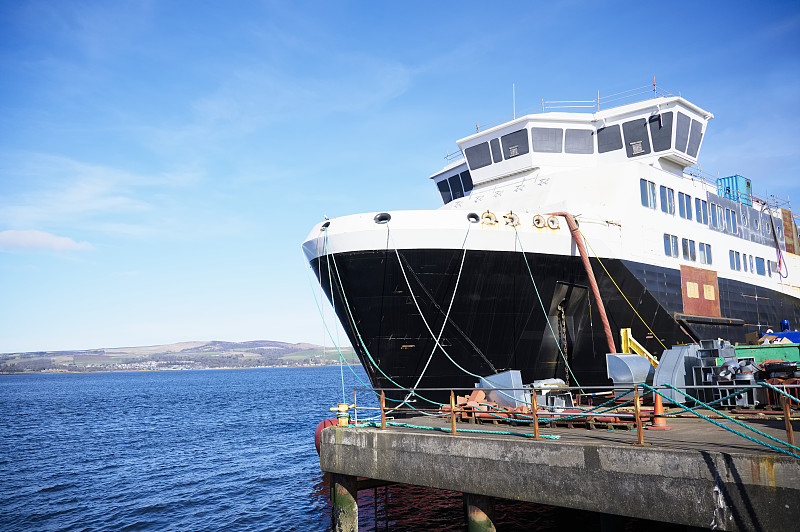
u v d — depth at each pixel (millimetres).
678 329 27250
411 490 22938
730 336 30984
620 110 28656
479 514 12328
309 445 40219
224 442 43094
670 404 18688
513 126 29016
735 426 13867
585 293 24109
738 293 32281
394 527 18969
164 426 55375
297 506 24156
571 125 28859
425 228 21203
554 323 23906
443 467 12859
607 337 22672
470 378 23422
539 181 28031
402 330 22594
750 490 9164
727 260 32000
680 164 30406
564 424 15359
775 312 35781
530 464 11539
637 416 10875
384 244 21422
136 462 35594
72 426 57375
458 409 17062
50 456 38500
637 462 10258
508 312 22828
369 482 16938
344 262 22016
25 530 22156
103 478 30938
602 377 25016
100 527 22312
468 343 22828
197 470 32438
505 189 29156
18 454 39531
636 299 25312
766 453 9391
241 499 25625
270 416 62750
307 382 168000
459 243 21406
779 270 37281
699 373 17703
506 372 17719
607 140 29156
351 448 14625
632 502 10258
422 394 23594
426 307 22141
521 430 14398
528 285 22797
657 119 28344
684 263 28297
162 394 118562
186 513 23734
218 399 95938
